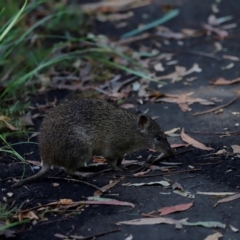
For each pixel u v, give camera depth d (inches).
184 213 370.0
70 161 413.1
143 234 352.2
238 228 353.7
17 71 595.5
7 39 584.4
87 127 415.2
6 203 389.7
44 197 395.2
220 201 379.9
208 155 441.4
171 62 619.2
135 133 433.1
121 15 733.9
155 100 539.5
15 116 515.8
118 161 437.7
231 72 588.7
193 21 715.4
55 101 548.1
